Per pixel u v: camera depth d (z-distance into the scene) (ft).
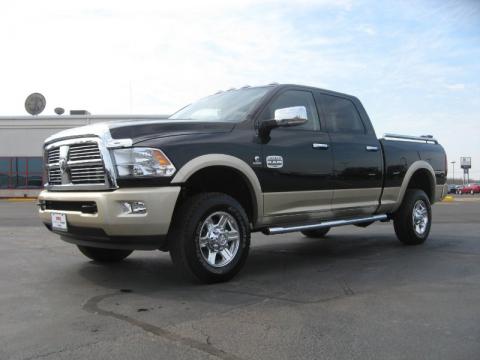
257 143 17.75
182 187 15.84
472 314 13.17
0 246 25.54
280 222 18.94
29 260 21.35
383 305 14.05
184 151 15.71
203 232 16.21
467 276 17.89
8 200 94.63
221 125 17.24
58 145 16.96
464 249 24.25
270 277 17.80
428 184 27.30
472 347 10.82
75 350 10.71
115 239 15.25
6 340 11.35
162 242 15.47
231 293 15.40
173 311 13.50
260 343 11.08
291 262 21.02
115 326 12.26
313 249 24.82
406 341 11.18
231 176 17.57
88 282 17.10
